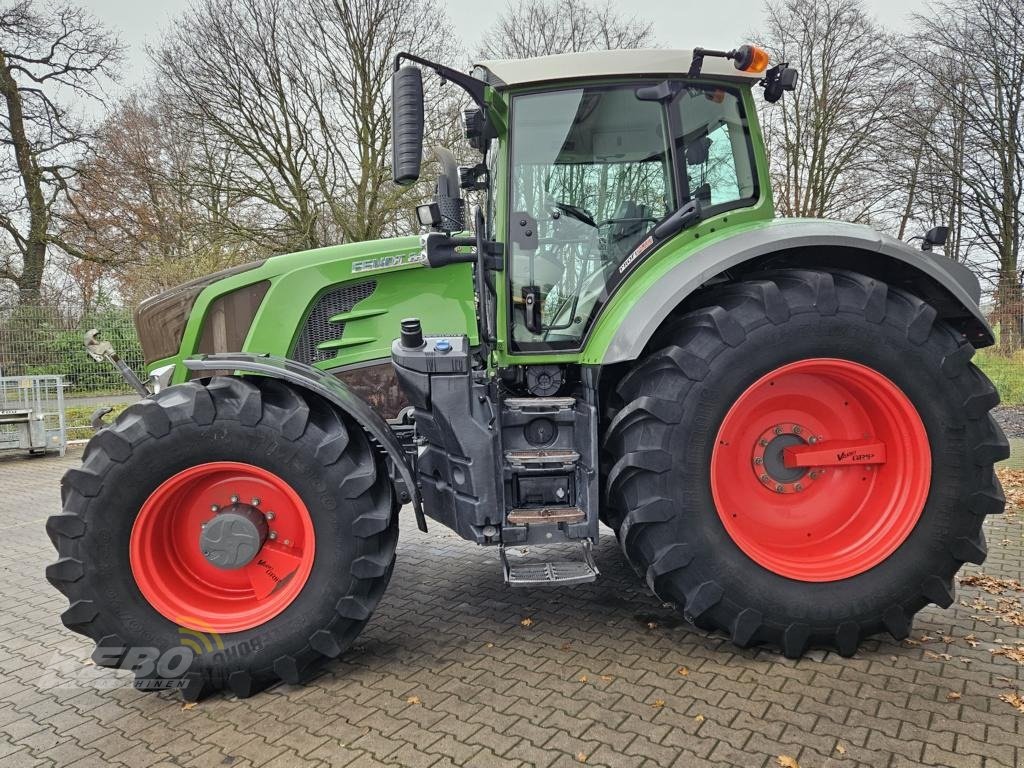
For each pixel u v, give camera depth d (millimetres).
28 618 3604
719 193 3094
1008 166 14711
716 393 2658
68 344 10805
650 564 2725
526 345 3053
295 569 2736
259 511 2750
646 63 2934
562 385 3195
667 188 3045
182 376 3992
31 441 9234
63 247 15680
